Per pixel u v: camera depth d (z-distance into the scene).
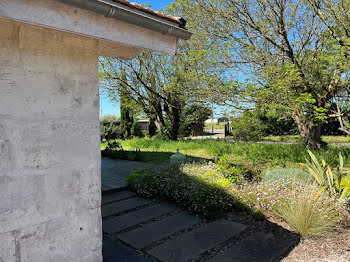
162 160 8.78
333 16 6.60
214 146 11.21
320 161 7.20
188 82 8.48
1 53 1.59
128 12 1.70
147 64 13.01
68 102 1.91
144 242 2.98
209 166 5.62
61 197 1.89
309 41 7.58
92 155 2.06
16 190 1.68
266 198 3.87
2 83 1.60
